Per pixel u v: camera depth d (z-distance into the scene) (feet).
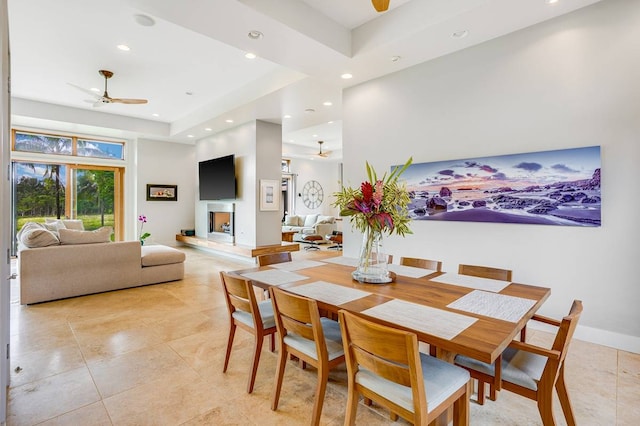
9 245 5.93
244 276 7.53
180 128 23.62
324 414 6.10
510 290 6.31
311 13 10.27
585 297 8.96
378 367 4.38
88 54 13.46
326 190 40.57
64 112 20.35
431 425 4.89
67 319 10.94
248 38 10.24
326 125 25.70
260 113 18.83
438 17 9.40
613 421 5.82
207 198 24.45
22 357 8.27
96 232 14.24
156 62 14.23
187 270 18.78
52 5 10.11
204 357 8.34
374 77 13.35
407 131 12.46
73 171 23.72
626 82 8.27
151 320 10.90
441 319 4.78
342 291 6.26
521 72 9.84
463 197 11.05
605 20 8.50
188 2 8.39
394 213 6.91
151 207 26.37
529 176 9.71
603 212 8.64
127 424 5.84
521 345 4.84
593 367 7.67
